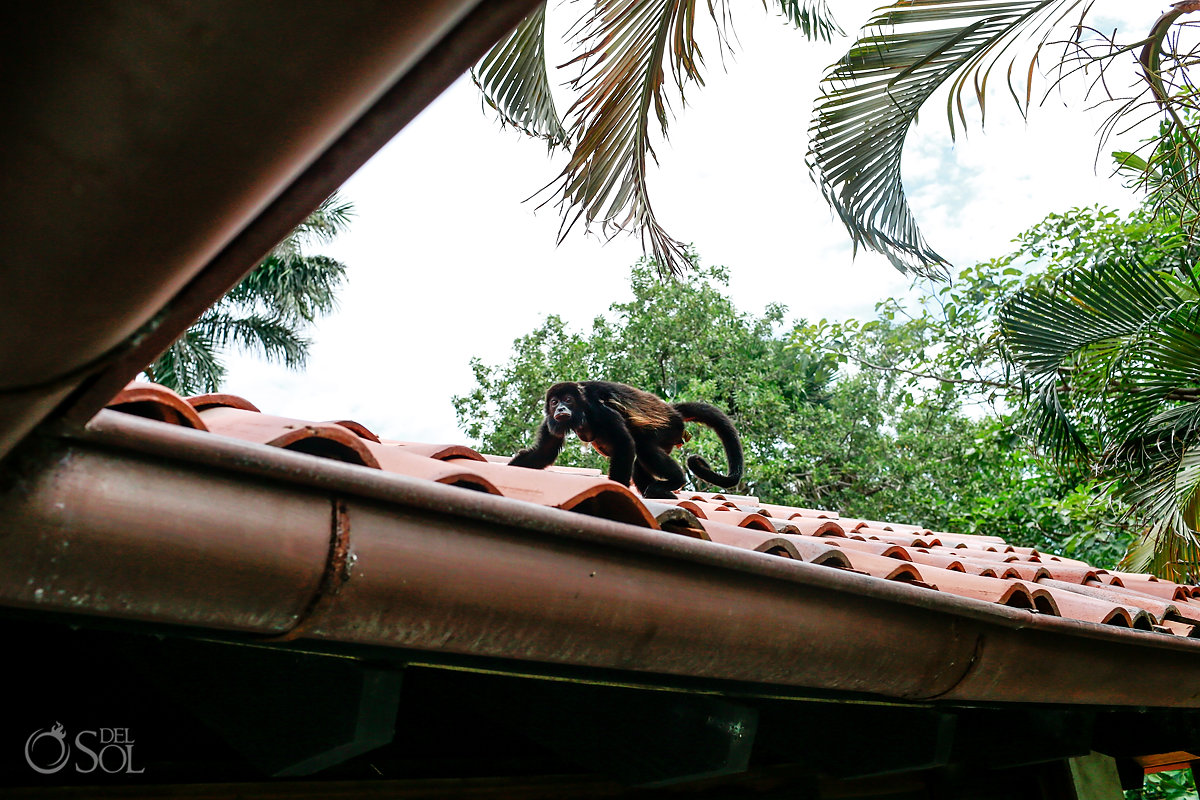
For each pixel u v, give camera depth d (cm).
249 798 218
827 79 477
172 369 1755
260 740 186
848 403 1989
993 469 1603
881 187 506
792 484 1941
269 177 68
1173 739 419
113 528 119
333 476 140
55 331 75
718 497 662
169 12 53
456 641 164
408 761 246
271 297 1916
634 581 182
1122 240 979
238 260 79
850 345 1483
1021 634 269
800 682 226
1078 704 324
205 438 127
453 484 187
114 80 56
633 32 393
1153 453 738
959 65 468
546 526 166
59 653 201
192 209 67
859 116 489
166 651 185
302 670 183
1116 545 1207
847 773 286
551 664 196
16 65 54
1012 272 1199
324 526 141
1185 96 439
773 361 2166
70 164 60
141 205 65
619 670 205
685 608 190
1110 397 754
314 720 179
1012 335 755
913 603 229
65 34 53
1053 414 762
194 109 59
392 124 72
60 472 114
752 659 209
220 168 64
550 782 274
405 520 152
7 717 191
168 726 215
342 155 72
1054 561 591
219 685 185
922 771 406
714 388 1964
